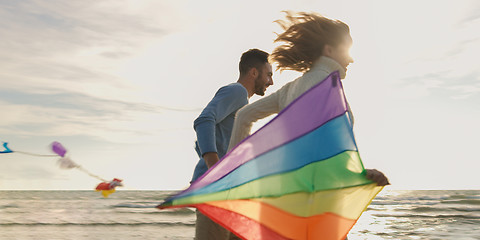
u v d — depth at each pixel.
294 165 1.69
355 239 13.84
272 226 1.72
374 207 33.34
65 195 64.88
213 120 2.57
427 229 16.98
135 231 15.32
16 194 70.62
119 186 3.49
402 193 70.50
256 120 2.05
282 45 1.99
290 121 1.67
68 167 3.14
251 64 2.95
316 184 1.70
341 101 1.71
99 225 17.58
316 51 1.93
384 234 15.29
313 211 1.71
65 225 17.59
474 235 14.48
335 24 1.93
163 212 26.28
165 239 12.97
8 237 13.43
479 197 49.94
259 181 1.69
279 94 2.01
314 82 1.85
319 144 1.69
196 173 2.74
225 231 2.57
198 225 2.60
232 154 1.67
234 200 1.70
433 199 45.38
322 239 1.75
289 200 1.70
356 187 1.76
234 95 2.67
